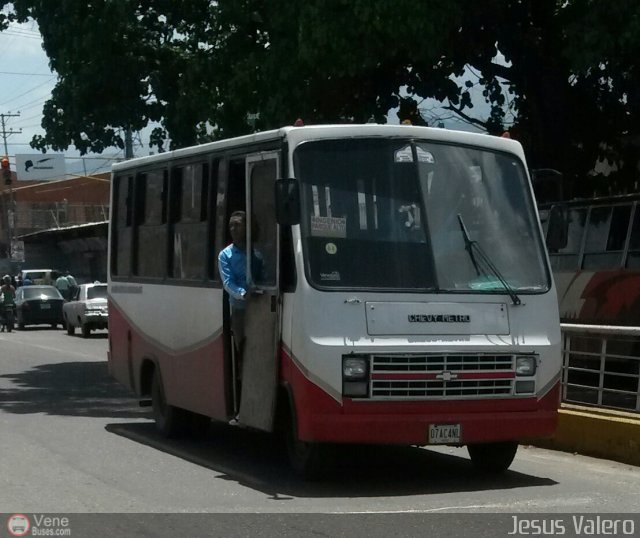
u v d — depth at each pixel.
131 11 18.78
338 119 17.89
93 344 29.77
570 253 17.25
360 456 10.95
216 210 10.66
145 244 12.67
